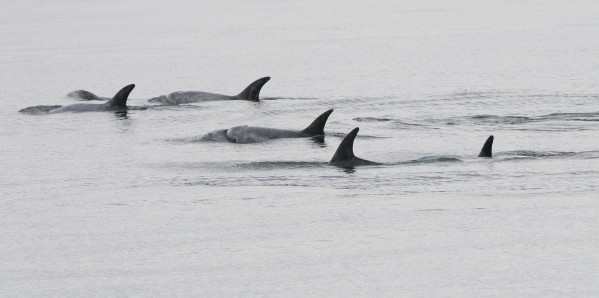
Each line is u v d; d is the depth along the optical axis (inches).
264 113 5506.9
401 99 5876.0
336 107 5664.4
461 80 6688.0
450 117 5118.1
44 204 3481.8
